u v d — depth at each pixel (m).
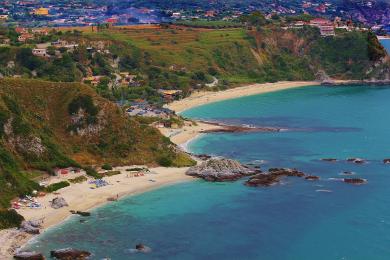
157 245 141.38
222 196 173.75
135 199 170.62
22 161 182.25
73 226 151.00
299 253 136.75
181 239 144.75
